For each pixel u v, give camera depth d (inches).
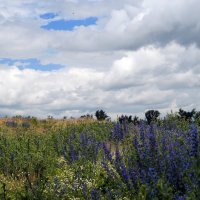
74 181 425.7
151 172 371.2
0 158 531.8
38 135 772.0
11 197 397.7
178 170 373.4
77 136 693.3
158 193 343.6
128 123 791.7
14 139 680.4
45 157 542.6
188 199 319.0
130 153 461.4
